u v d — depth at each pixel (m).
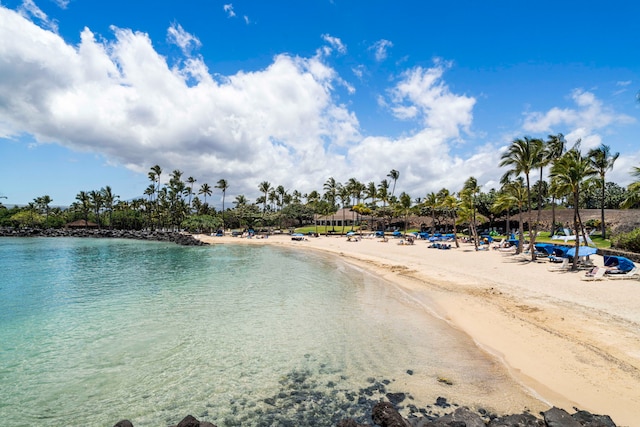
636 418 7.68
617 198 55.31
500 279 22.88
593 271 21.81
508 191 37.00
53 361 11.74
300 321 15.85
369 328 14.71
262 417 8.46
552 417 7.41
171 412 8.77
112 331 14.69
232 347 12.85
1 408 8.96
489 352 11.74
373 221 92.44
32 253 48.59
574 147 36.12
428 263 32.75
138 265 36.16
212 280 26.80
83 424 8.30
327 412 8.59
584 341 11.73
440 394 9.21
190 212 114.12
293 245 61.91
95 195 102.38
